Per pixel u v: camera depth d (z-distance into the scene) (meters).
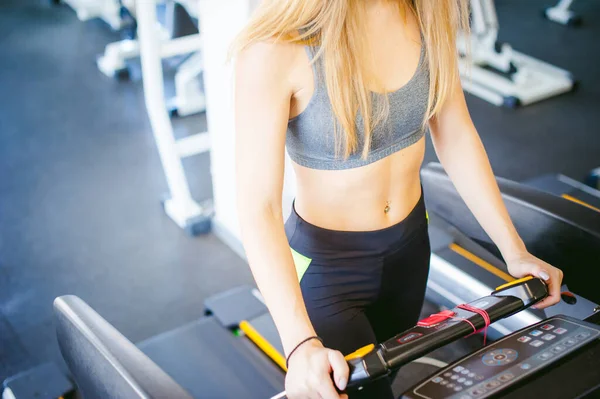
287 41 1.15
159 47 2.89
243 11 2.49
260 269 1.15
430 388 0.96
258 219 1.17
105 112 4.38
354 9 1.16
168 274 3.00
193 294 2.89
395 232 1.39
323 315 1.41
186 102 4.33
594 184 3.28
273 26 1.14
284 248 1.17
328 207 1.36
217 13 2.62
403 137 1.34
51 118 4.28
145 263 3.07
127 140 4.07
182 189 3.28
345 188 1.33
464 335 1.06
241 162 1.18
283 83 1.17
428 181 1.90
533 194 1.74
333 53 1.16
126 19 5.45
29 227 3.29
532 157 3.88
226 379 2.12
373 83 1.23
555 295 1.25
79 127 4.19
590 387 0.96
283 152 1.19
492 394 0.94
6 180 3.65
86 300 2.83
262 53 1.14
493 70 4.88
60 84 4.71
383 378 1.38
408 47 1.28
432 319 1.08
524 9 6.02
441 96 1.33
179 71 4.47
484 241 1.82
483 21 4.75
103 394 1.24
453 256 2.26
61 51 5.19
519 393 0.95
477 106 4.41
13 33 5.46
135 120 4.30
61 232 3.26
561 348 1.02
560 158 3.88
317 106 1.21
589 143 4.04
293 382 1.01
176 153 3.18
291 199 2.63
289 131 1.29
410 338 1.01
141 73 4.80
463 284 2.17
